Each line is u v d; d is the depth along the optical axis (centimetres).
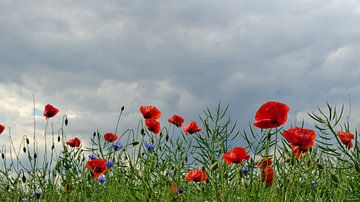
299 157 138
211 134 163
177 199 168
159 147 185
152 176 173
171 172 175
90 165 160
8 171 184
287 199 129
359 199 146
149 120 186
